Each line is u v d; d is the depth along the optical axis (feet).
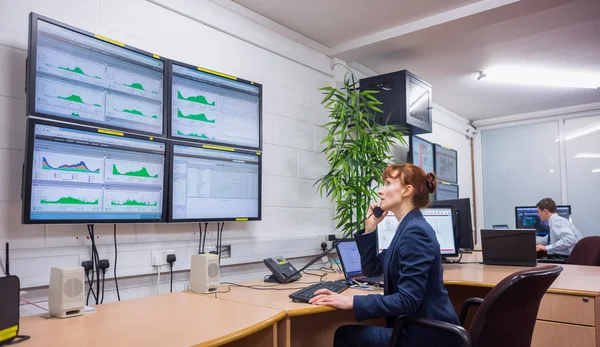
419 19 10.31
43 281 6.00
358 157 10.32
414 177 5.68
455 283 7.12
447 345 4.95
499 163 20.93
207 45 8.70
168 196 7.38
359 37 11.28
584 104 18.37
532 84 15.51
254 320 4.75
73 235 6.37
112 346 3.79
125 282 7.06
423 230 5.25
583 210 18.54
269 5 9.44
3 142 5.89
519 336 4.99
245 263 8.89
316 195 11.12
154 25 7.79
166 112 7.46
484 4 9.46
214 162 8.21
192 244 8.01
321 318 7.86
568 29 11.08
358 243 7.04
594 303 6.20
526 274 4.63
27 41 6.20
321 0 9.28
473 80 15.05
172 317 4.92
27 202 5.68
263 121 9.78
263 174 9.66
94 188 6.41
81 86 6.36
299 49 10.91
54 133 6.01
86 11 6.84
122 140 6.81
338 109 10.47
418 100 12.47
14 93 6.04
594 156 18.39
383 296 5.16
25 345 3.88
